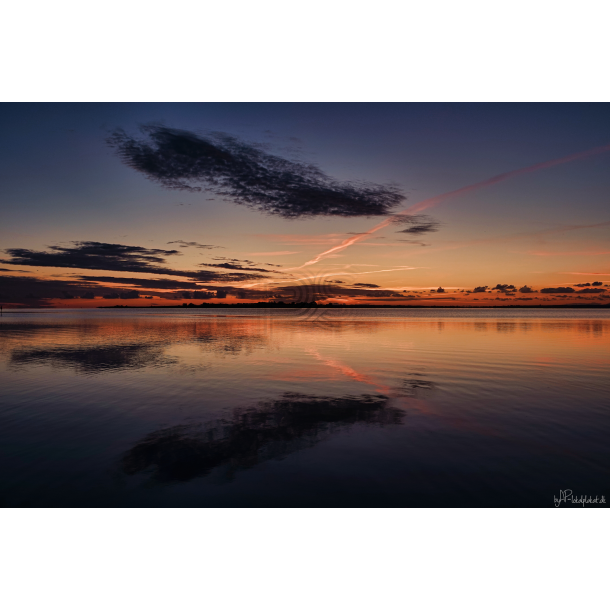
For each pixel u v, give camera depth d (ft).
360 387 33.78
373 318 214.90
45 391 32.01
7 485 15.76
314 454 18.98
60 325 126.31
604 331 98.73
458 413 26.03
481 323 147.74
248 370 41.98
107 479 16.28
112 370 41.75
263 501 14.56
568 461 18.17
